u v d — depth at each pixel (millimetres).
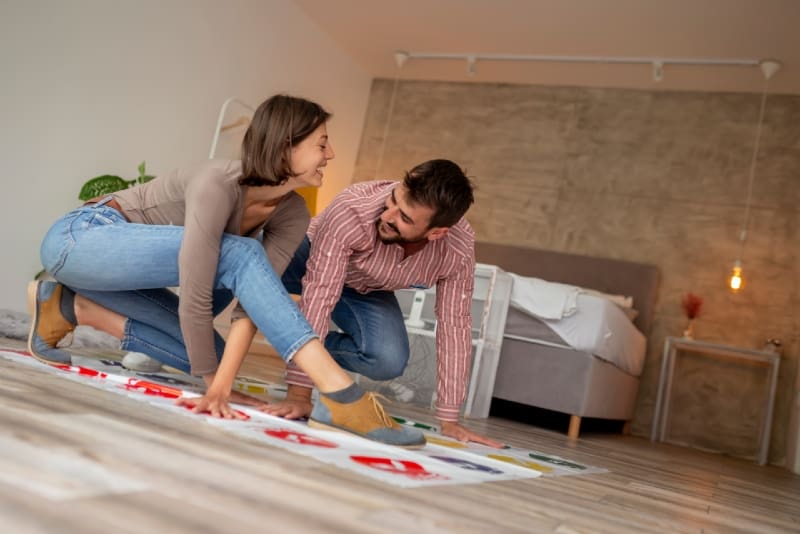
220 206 1532
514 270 5691
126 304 1815
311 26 5633
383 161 6422
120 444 943
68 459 805
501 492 1245
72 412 1103
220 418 1390
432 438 1834
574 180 5793
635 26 4723
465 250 1951
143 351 1879
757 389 5016
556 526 1047
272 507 783
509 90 6102
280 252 1760
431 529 843
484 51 5559
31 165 3645
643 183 5594
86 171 3957
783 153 5250
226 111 4926
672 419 5180
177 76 4484
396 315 2117
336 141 6176
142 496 722
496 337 3822
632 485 1906
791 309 5055
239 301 1536
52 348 1794
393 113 6461
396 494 1013
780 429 4930
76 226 1673
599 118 5797
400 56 5863
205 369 1631
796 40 4508
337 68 6043
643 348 5020
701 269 5332
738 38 4625
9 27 3424
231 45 4891
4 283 3602
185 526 649
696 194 5438
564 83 5891
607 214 5656
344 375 1503
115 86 4062
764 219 5230
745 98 5406
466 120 6203
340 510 838
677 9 4422
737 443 5008
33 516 593
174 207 1698
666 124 5594
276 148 1500
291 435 1345
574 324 3840
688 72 5238
